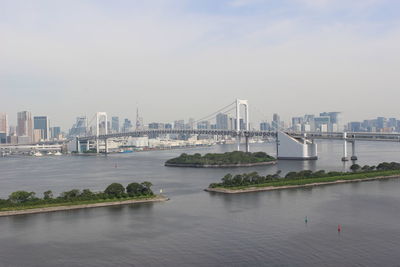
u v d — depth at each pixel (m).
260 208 110.25
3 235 89.06
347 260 73.25
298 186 143.62
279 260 73.50
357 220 97.44
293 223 95.38
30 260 75.69
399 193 129.25
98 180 174.50
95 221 99.12
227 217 101.38
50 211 108.81
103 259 75.56
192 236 86.94
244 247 80.00
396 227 91.69
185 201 120.94
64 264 73.81
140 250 79.50
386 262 72.31
